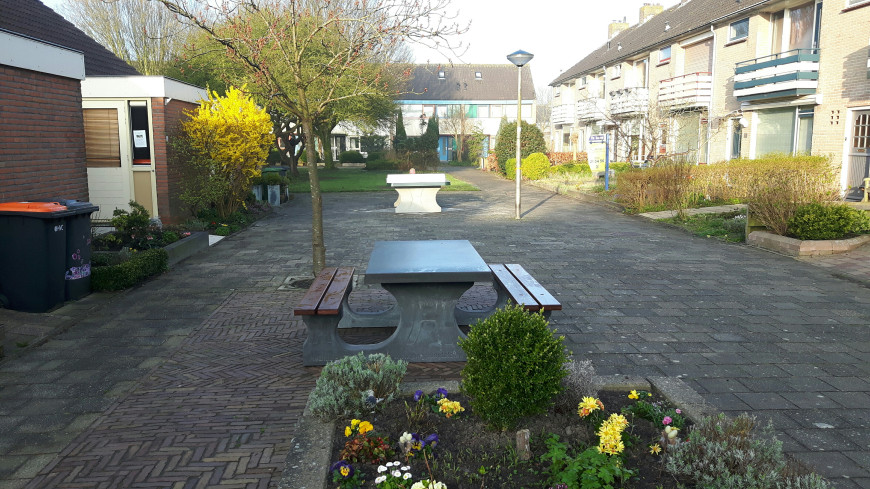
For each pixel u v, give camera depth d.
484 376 3.63
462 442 3.61
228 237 12.83
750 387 4.77
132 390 4.72
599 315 6.85
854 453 3.71
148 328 6.36
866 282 8.34
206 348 5.73
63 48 8.45
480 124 53.25
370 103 27.81
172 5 6.57
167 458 3.65
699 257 10.37
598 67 33.09
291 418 4.20
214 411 4.32
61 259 7.00
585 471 3.06
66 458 3.67
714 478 3.02
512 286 5.73
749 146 19.59
